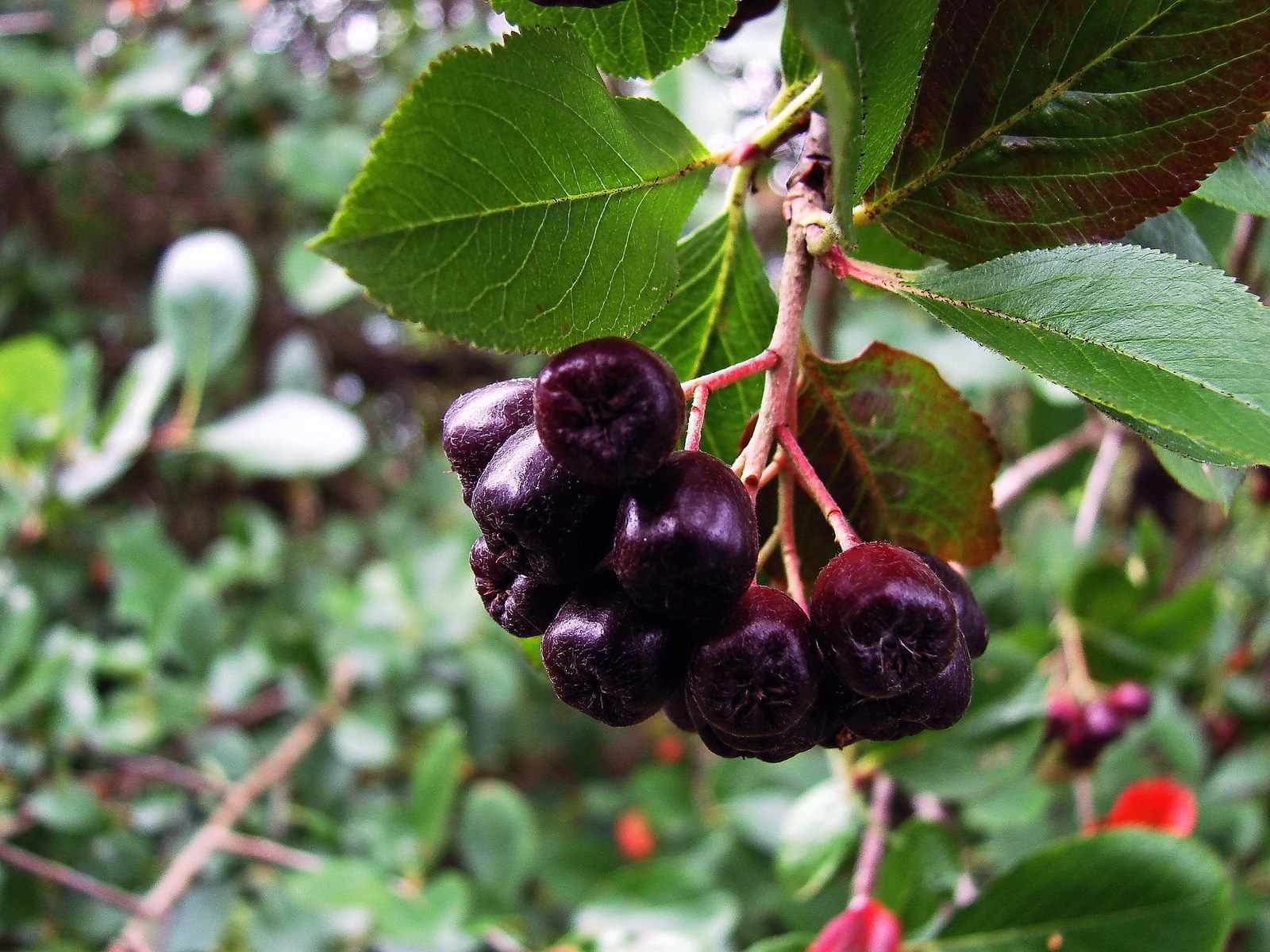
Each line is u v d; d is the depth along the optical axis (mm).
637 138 93
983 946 148
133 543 299
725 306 114
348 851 292
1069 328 86
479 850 259
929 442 116
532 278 87
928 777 166
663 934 210
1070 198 96
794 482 104
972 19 92
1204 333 82
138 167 470
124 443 278
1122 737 218
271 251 484
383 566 346
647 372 81
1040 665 218
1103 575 221
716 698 85
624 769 527
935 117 96
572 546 86
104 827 261
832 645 86
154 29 417
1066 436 249
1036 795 195
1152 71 90
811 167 98
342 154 317
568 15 96
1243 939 266
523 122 84
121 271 495
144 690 291
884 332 251
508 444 89
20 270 431
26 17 383
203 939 262
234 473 479
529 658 123
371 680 323
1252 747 298
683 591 82
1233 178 115
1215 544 340
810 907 273
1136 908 141
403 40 457
